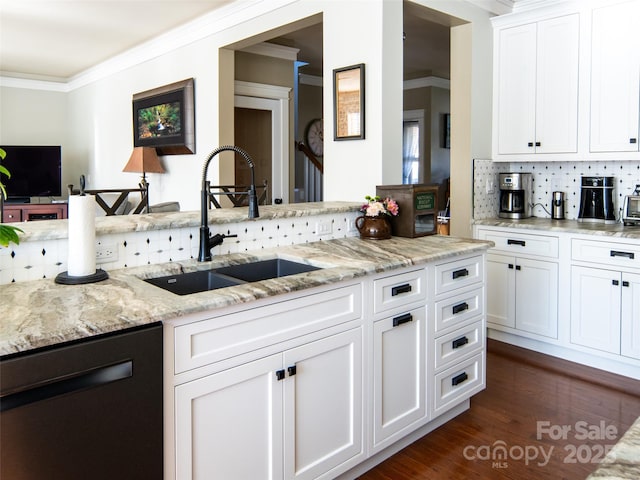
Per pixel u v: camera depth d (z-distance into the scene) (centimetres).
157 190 559
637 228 333
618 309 318
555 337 351
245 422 172
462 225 394
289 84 542
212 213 254
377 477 221
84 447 134
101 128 668
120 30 481
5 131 713
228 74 448
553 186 402
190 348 155
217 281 210
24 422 123
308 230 274
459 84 385
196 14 432
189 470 158
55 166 709
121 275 193
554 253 346
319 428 197
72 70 680
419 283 238
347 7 325
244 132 523
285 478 185
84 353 132
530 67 377
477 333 277
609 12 333
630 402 289
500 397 297
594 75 343
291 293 182
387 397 226
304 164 766
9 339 122
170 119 506
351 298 206
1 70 685
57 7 414
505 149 397
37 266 185
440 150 784
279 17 376
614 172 367
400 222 295
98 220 219
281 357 181
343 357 205
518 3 392
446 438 253
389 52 310
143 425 145
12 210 623
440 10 346
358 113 320
